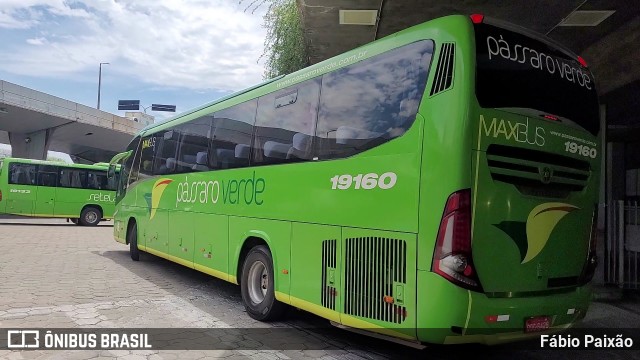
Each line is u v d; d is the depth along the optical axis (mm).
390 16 8805
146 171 10562
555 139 4375
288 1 12172
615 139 12359
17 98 26109
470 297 3705
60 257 11273
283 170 5770
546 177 4242
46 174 22812
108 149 40750
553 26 8328
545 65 4457
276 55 12938
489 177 3873
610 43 8641
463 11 8281
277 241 5746
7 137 37500
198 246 7840
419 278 3875
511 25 4270
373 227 4355
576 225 4531
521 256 4023
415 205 3982
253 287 6320
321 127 5254
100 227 22922
